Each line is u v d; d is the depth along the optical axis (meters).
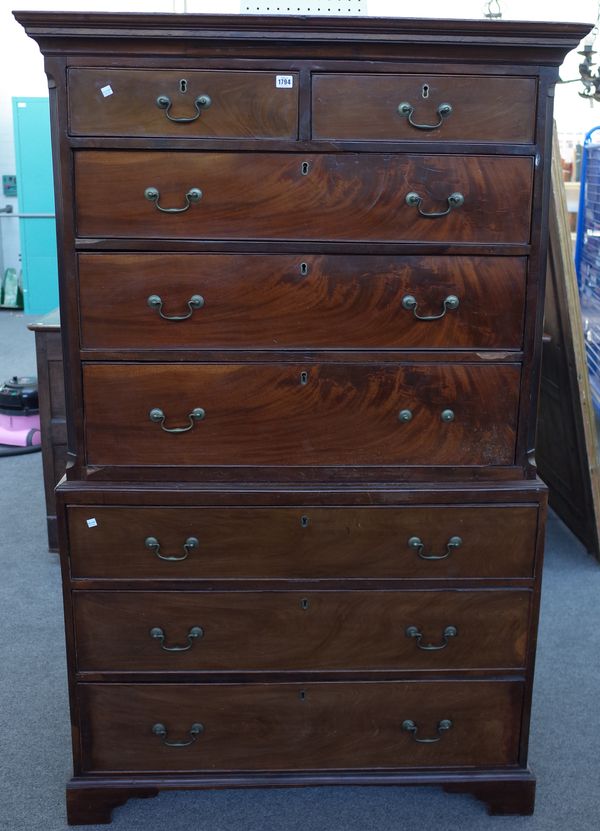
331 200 1.70
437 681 1.92
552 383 3.30
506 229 1.74
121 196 1.69
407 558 1.86
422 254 1.74
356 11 1.96
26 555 3.32
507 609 1.90
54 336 3.09
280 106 1.66
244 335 1.76
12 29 8.31
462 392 1.81
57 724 2.27
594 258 4.03
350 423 1.81
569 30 1.62
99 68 1.63
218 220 1.70
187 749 1.94
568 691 2.44
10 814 1.94
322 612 1.88
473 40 1.62
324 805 2.01
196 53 1.62
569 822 1.94
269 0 1.95
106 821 1.93
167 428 1.80
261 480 1.83
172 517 1.82
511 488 1.84
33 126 7.51
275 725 1.93
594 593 3.02
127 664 1.90
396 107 1.67
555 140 2.85
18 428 4.58
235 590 1.86
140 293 1.74
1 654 2.61
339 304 1.75
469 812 1.99
